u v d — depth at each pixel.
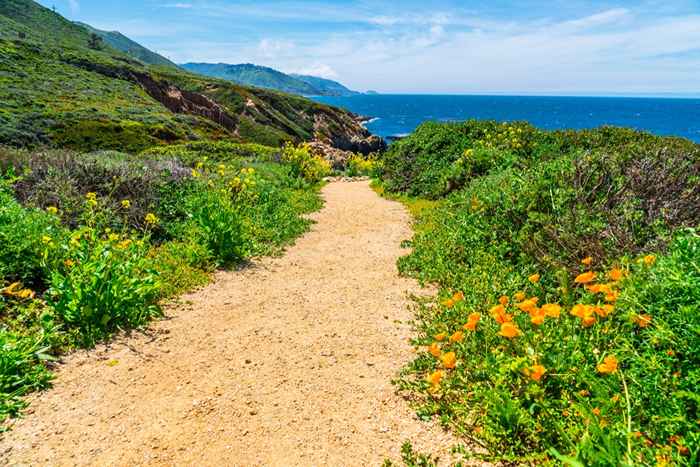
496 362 3.24
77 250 5.07
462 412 3.16
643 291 3.19
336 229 9.61
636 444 2.25
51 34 108.62
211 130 50.66
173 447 2.97
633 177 6.05
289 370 3.98
